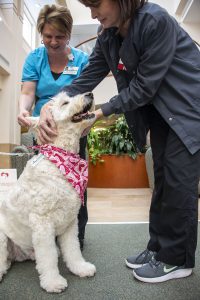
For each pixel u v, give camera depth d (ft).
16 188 5.83
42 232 5.30
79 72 7.61
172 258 5.52
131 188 20.03
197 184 5.39
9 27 16.30
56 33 7.01
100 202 14.90
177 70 5.37
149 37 5.18
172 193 5.36
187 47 5.53
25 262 6.67
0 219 6.01
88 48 21.89
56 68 7.68
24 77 7.63
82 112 5.86
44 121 5.90
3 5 16.52
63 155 5.68
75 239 6.06
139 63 5.47
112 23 5.50
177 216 5.38
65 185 5.42
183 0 20.58
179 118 5.29
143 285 5.43
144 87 5.22
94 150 20.53
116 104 5.54
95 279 5.71
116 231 9.26
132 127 6.27
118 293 5.14
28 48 19.81
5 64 15.62
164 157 5.59
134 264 6.20
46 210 5.32
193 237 5.49
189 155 5.26
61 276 5.52
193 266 5.68
